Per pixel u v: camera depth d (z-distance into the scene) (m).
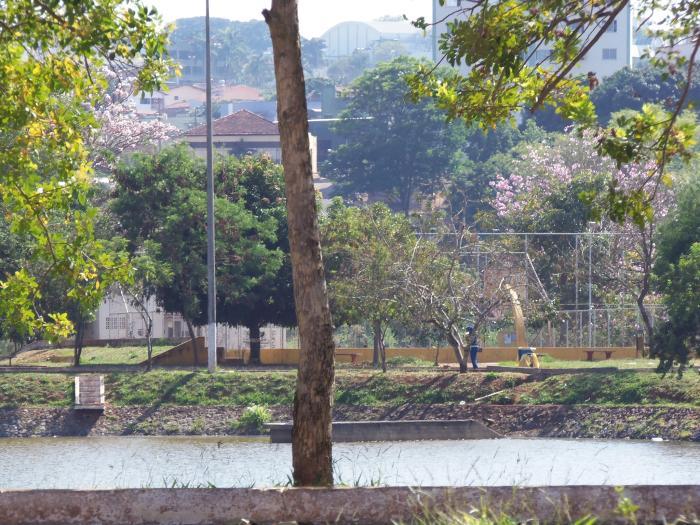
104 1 36.81
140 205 113.06
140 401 97.38
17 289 41.84
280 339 144.00
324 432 27.86
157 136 193.38
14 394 97.38
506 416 91.69
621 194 32.34
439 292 101.12
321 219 115.12
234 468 63.88
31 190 40.62
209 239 103.31
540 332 120.25
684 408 87.00
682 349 90.06
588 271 126.88
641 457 70.50
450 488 21.48
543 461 67.50
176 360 115.69
